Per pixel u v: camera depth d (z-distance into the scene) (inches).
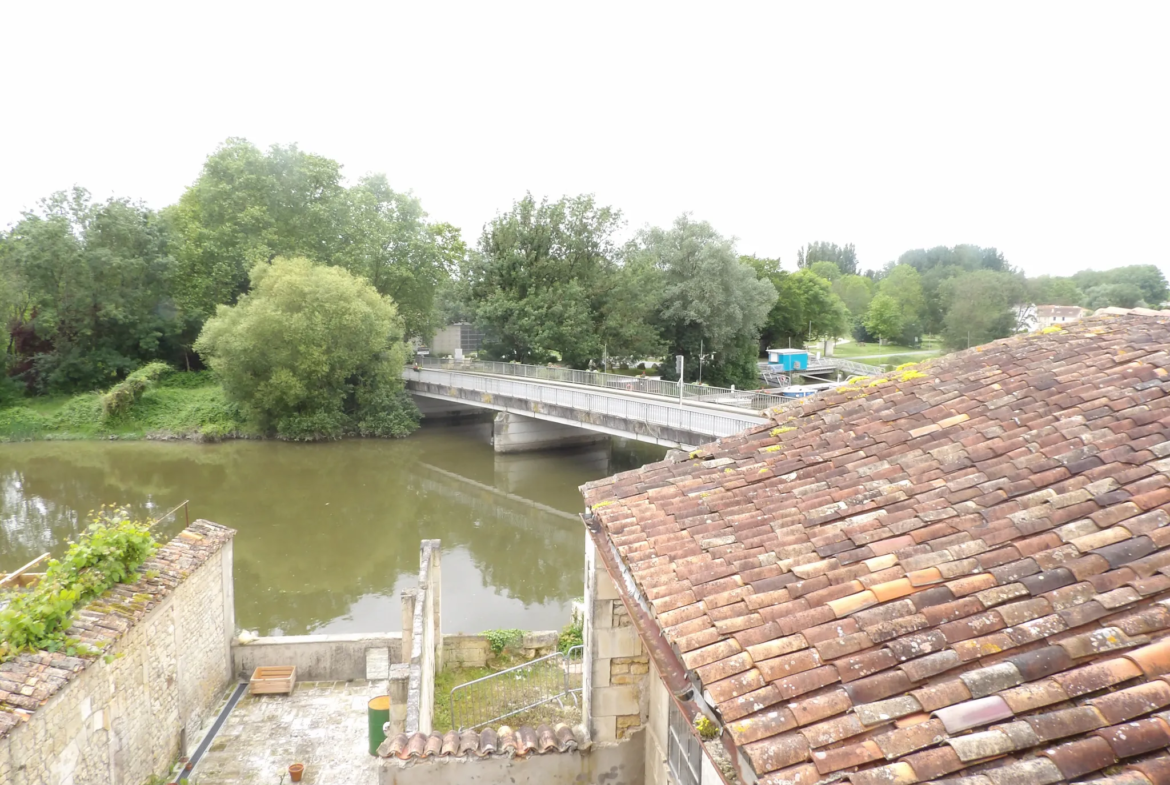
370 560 954.7
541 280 1854.1
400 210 2004.2
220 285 1899.6
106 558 406.6
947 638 145.6
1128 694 117.6
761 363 2694.4
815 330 3053.6
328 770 434.6
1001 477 207.2
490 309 1780.3
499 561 973.2
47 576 378.3
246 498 1241.4
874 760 121.3
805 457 268.2
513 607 812.0
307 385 1631.4
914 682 137.2
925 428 260.7
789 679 145.4
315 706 502.0
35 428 1653.5
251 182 1871.3
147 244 1947.6
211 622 494.9
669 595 192.9
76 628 356.5
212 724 478.0
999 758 115.3
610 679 282.7
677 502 255.4
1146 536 158.1
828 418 301.6
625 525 247.3
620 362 2017.7
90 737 344.8
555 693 495.8
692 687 164.4
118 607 386.6
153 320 1950.1
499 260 1847.9
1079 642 132.9
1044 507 182.5
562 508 1221.7
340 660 538.3
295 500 1234.6
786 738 130.7
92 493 1248.8
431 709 455.2
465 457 1568.7
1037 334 351.3
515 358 1931.6
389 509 1194.6
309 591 845.8
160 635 421.1
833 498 225.9
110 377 1909.4
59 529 1056.2
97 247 1879.9
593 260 1879.9
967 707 124.3
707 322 1935.3
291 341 1581.0
